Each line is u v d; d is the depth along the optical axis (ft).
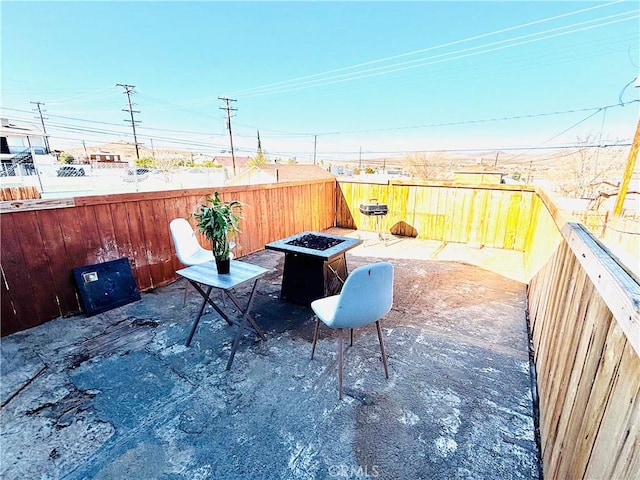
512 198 14.53
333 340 7.31
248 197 13.56
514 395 5.55
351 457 4.38
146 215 9.95
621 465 2.04
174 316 8.43
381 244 15.89
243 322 6.65
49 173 41.24
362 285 4.99
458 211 15.88
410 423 4.95
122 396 5.52
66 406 5.30
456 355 6.73
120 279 9.04
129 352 6.82
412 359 6.59
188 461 4.32
